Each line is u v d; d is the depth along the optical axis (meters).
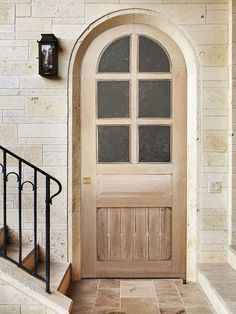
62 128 3.67
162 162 3.79
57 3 3.65
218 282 3.19
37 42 3.62
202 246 3.68
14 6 3.65
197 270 3.64
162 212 3.79
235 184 3.61
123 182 3.79
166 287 3.57
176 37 3.72
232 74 3.59
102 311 3.05
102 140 3.79
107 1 3.65
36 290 2.74
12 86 3.66
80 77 3.77
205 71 3.66
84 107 3.78
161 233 3.80
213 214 3.69
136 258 3.80
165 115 3.78
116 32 3.76
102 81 3.78
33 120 3.67
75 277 3.74
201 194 3.68
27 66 3.66
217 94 3.66
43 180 3.68
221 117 3.67
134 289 3.52
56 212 3.69
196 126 3.67
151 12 3.64
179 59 3.76
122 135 3.79
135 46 3.77
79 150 3.77
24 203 3.68
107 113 3.79
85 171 3.79
